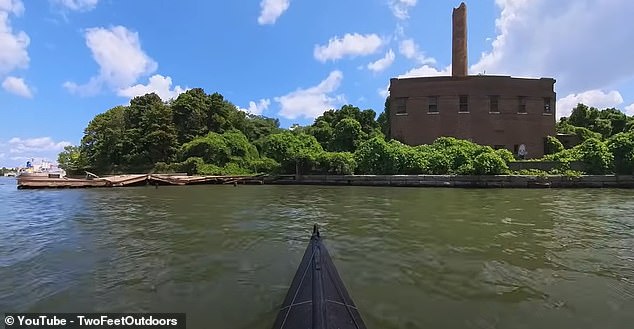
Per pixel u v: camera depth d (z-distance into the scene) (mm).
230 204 15555
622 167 24250
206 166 34625
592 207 13859
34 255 7422
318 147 32219
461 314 4699
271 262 6910
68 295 5336
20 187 24844
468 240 8500
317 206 14719
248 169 34812
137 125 49531
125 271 6398
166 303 5066
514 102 33562
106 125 54031
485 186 24016
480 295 5312
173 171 36344
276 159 32406
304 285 4320
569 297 5238
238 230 9766
